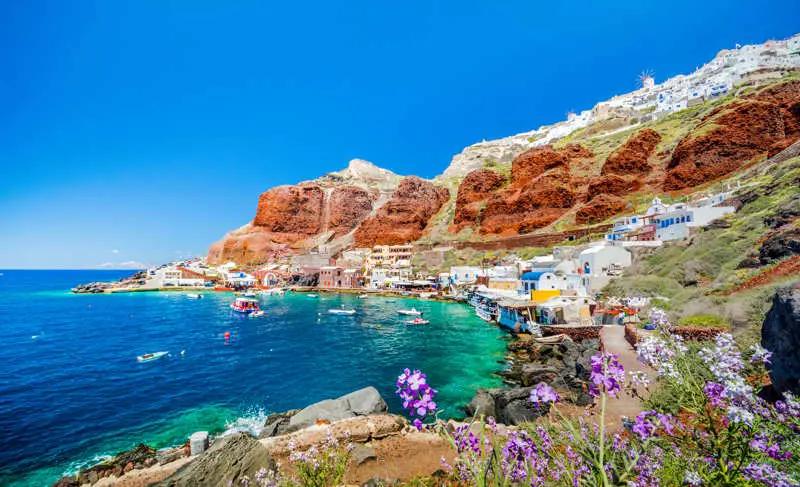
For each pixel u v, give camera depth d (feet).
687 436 14.15
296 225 568.41
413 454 52.34
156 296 384.47
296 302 314.35
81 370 114.83
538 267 218.18
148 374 110.11
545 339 124.77
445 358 124.06
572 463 13.69
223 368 116.06
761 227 125.18
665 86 572.92
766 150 261.24
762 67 411.54
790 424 12.72
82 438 70.23
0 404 87.04
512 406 68.69
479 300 245.65
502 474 13.48
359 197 617.62
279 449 52.08
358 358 126.52
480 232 402.93
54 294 416.46
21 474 59.26
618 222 247.09
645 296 127.54
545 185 371.35
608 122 488.85
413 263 408.87
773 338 36.94
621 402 55.36
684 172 282.77
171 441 68.95
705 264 125.90
